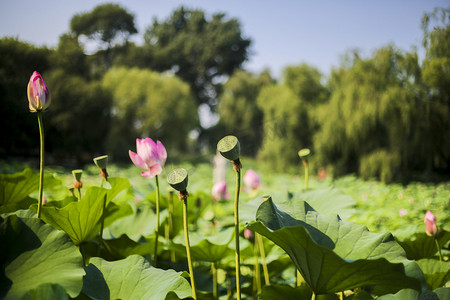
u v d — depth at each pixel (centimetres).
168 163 2005
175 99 2242
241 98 3103
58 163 962
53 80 880
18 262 111
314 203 202
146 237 211
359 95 1110
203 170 1524
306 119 1652
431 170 967
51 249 115
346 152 1235
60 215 151
